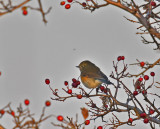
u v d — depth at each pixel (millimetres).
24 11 7641
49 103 7312
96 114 10922
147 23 9641
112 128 10602
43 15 7535
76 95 11109
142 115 10281
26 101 7512
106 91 11477
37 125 7191
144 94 10594
